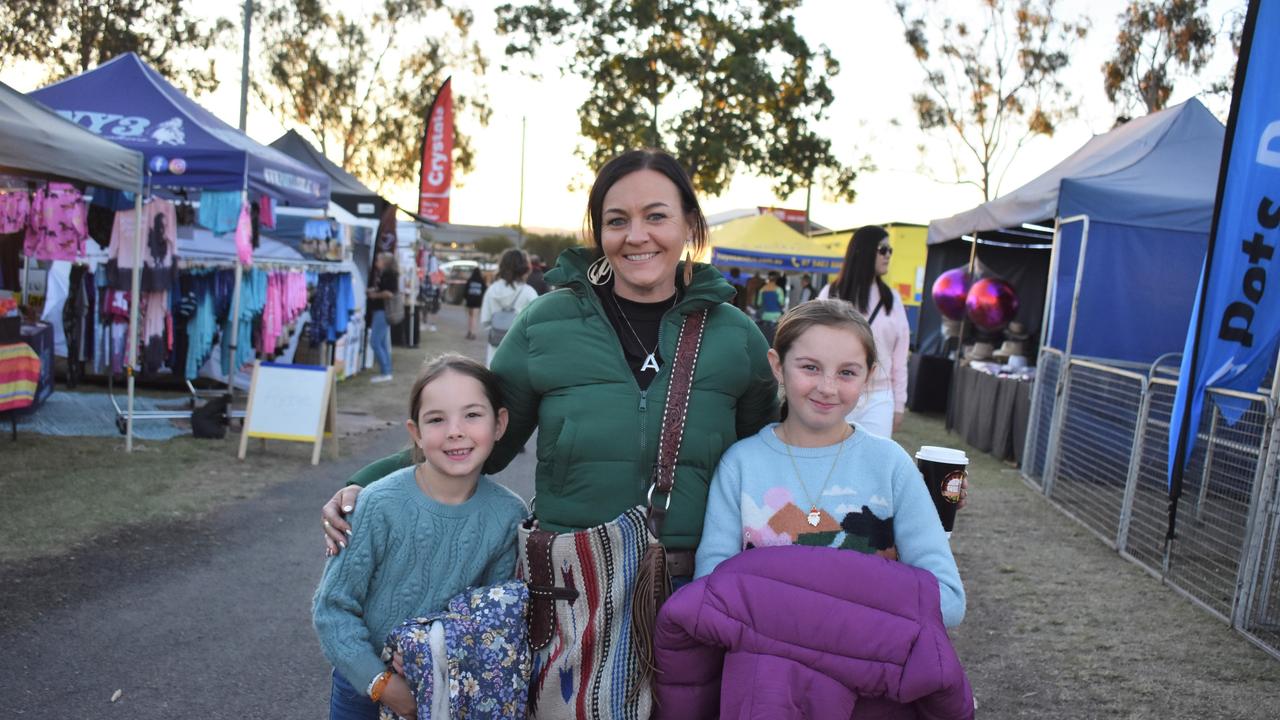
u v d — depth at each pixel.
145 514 5.67
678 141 31.94
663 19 31.70
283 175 8.73
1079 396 7.04
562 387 2.00
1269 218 4.15
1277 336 4.28
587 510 1.98
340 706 2.01
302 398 7.57
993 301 10.09
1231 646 4.11
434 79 37.00
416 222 19.22
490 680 1.85
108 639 3.87
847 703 1.71
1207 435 6.15
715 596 1.80
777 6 31.53
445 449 1.94
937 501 2.27
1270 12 4.02
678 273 2.14
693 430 2.00
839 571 1.80
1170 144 8.45
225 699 3.41
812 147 32.19
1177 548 5.62
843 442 2.02
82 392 9.98
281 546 5.29
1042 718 3.41
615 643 1.88
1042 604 4.66
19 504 5.63
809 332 1.97
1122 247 7.82
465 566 1.98
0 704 3.24
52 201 7.11
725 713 1.73
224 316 8.92
